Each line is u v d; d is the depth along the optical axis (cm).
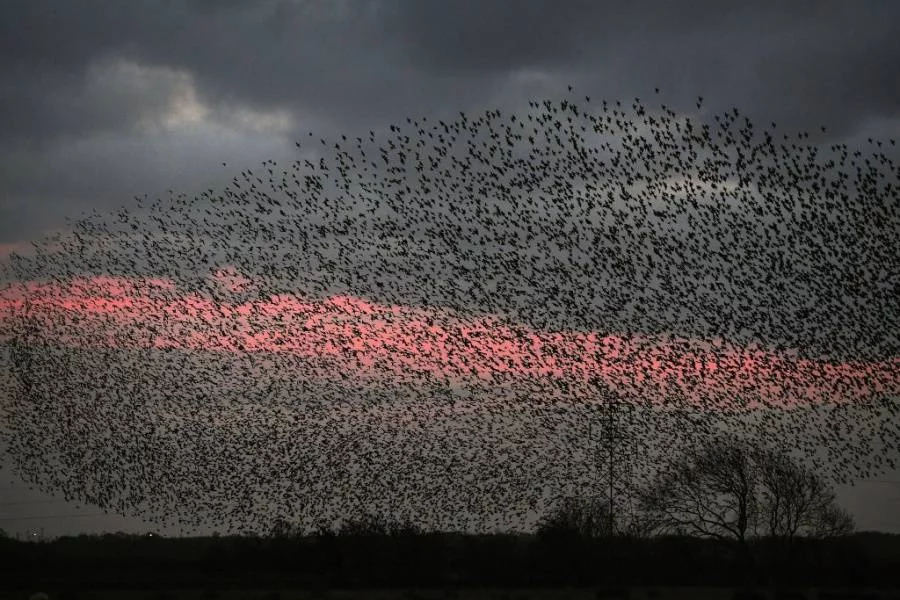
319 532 5709
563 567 5478
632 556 5734
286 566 5575
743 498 5753
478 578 5112
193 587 4606
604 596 4238
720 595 4403
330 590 4497
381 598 4016
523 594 4347
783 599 4194
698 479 5800
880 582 5400
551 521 5781
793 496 5869
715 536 5725
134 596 4069
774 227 4688
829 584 5394
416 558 5403
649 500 5797
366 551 5544
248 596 4056
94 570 5553
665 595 4378
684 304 5050
